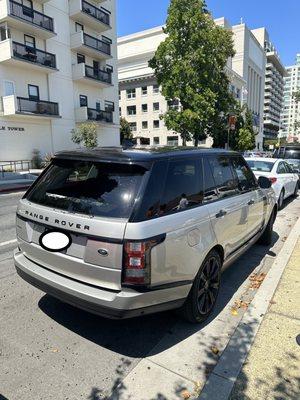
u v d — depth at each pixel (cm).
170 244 283
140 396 247
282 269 475
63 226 290
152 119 5794
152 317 359
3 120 2384
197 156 364
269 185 532
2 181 1808
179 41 2909
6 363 280
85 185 309
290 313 355
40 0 2536
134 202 273
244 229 443
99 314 276
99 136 3316
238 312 373
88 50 2962
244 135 3972
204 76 2919
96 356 293
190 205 324
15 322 342
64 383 259
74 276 290
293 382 258
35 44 2567
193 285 322
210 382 258
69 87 2909
